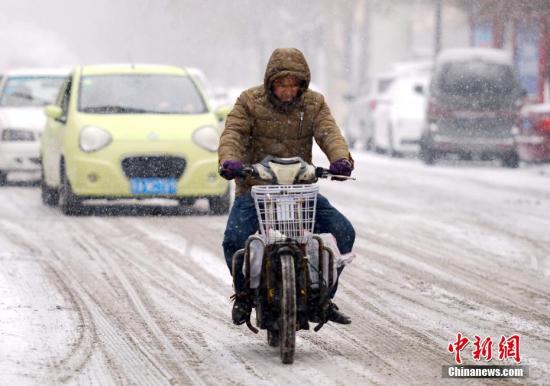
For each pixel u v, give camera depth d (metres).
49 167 41.25
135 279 26.23
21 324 21.08
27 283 25.41
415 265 28.78
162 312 22.64
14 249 30.42
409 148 70.81
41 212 39.66
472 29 86.94
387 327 21.58
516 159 63.94
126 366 18.22
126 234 33.69
